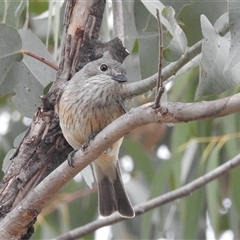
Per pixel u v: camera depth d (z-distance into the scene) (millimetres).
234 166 10703
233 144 12211
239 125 12352
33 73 10148
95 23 9461
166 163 12328
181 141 12828
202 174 12719
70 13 9453
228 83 7805
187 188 10867
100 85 9453
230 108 6359
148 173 13523
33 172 8719
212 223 11797
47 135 8859
